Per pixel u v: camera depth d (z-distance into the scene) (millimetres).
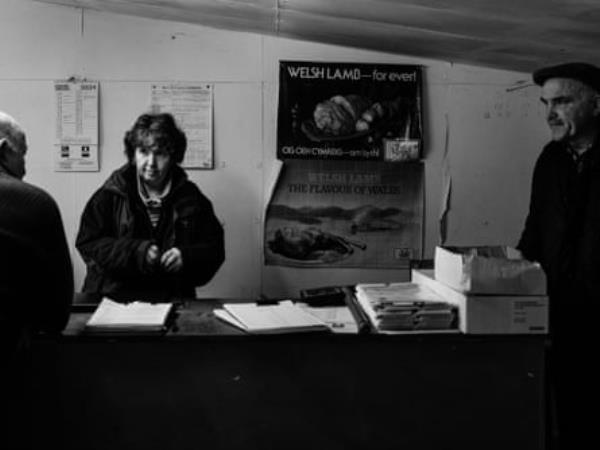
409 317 1671
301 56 3221
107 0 2881
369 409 1669
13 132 1778
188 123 3209
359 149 3236
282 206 3254
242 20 2887
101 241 2967
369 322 1718
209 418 1671
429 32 2551
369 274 3275
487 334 1634
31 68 3176
